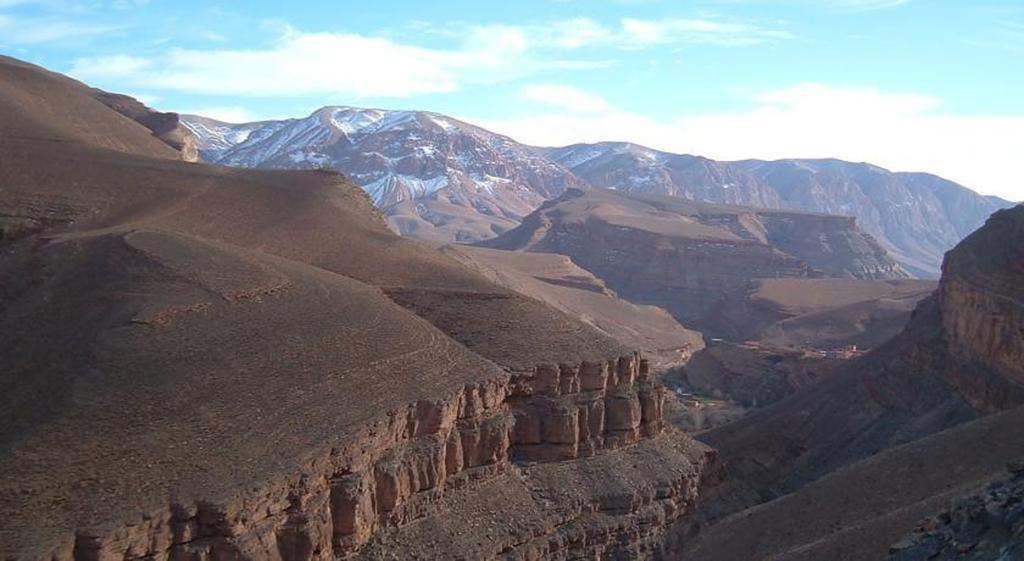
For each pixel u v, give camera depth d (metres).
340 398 56.00
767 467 97.56
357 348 61.97
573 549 64.88
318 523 49.19
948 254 110.38
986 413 86.44
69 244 72.94
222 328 60.19
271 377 56.03
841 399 105.50
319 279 73.00
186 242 72.50
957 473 59.88
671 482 71.06
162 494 44.62
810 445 99.31
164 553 43.53
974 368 90.44
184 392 52.62
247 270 69.19
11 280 71.06
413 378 60.88
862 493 63.19
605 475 68.88
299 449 50.06
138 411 50.44
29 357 59.22
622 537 67.06
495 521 61.03
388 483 55.19
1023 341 83.69
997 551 40.47
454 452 60.94
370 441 54.22
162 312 60.19
